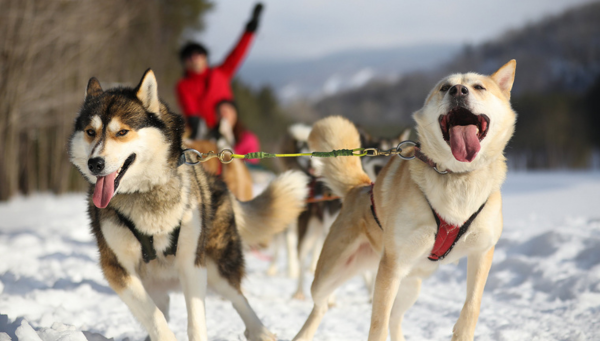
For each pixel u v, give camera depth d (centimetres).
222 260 306
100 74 1553
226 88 690
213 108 675
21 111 1263
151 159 267
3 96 1151
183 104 683
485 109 250
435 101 257
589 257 421
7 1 1085
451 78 264
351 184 323
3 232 655
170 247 265
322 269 298
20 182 1692
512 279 422
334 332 333
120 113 264
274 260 572
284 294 464
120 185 262
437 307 383
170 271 281
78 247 579
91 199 281
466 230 254
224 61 702
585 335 288
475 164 251
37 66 1223
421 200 256
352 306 414
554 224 589
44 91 1269
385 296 262
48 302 348
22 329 241
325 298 302
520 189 1547
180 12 2367
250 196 546
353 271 305
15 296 335
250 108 4747
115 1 1478
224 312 370
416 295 295
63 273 437
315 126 338
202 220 279
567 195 1230
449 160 251
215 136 596
